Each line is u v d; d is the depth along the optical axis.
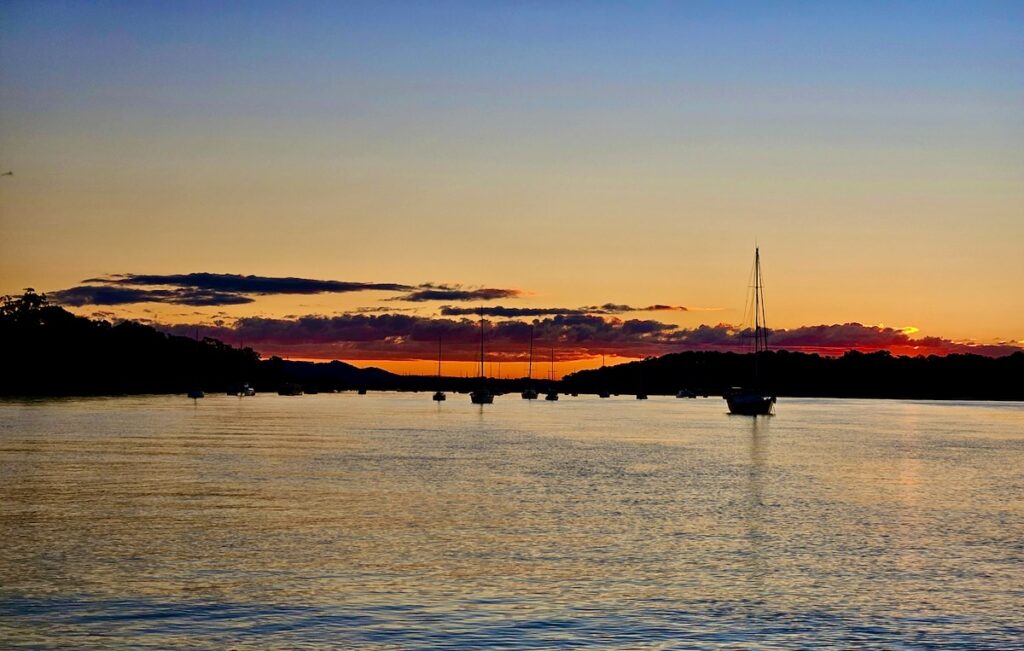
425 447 120.31
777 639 38.53
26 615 40.06
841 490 81.44
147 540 54.44
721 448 126.25
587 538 56.75
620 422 197.00
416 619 40.25
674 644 37.75
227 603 41.94
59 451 108.12
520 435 148.38
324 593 43.66
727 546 55.19
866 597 44.44
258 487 77.25
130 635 37.81
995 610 42.66
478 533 57.72
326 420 187.00
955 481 89.69
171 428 150.75
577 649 37.03
